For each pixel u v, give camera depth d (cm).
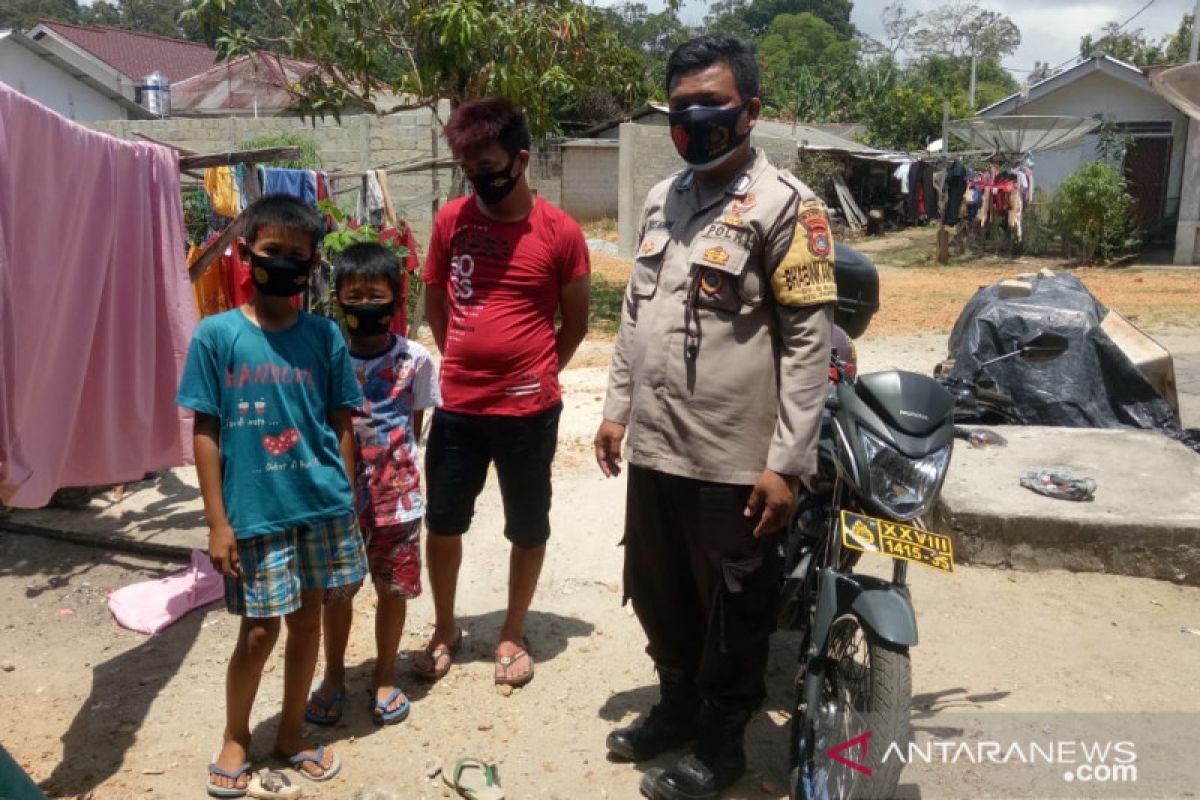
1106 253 2075
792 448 278
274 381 294
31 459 407
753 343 288
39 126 384
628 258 2089
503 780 319
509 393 357
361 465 342
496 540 517
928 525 497
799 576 313
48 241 394
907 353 1074
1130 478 518
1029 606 437
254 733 341
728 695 300
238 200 598
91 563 494
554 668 390
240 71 2466
